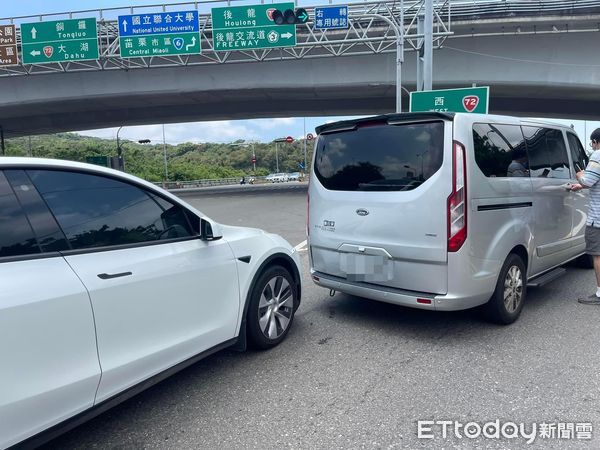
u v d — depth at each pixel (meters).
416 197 4.00
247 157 111.31
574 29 19.83
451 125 3.85
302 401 3.22
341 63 22.92
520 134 4.67
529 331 4.40
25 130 35.44
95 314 2.54
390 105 29.69
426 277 3.99
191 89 24.17
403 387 3.37
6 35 20.41
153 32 19.97
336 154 4.72
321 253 4.90
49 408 2.31
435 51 21.94
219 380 3.57
